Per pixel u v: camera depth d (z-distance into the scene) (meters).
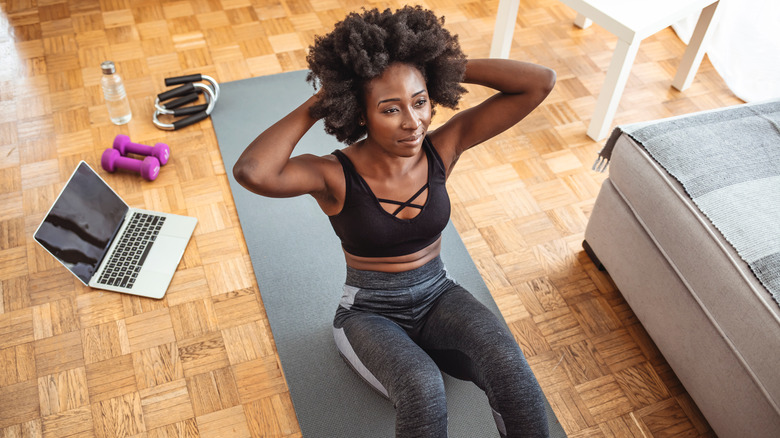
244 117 2.53
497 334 1.32
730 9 2.85
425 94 1.22
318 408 1.75
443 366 1.45
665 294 1.77
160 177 2.32
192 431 1.71
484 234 2.21
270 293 1.99
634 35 2.23
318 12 3.05
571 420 1.77
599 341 1.95
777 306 1.48
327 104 1.20
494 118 1.38
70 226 1.97
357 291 1.45
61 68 2.70
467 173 2.41
